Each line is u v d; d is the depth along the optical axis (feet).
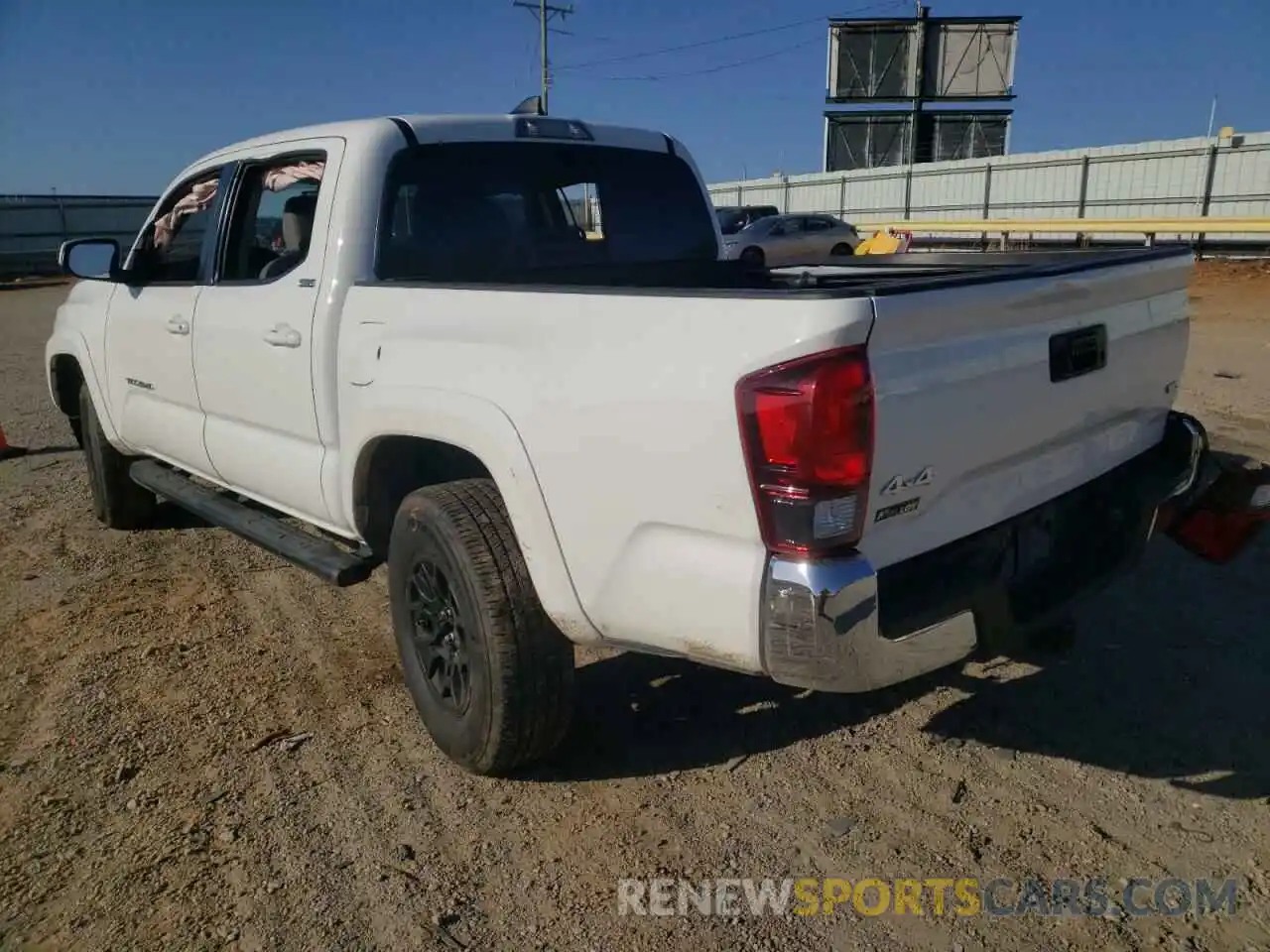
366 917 9.00
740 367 7.89
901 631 8.34
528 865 9.67
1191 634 14.02
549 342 9.36
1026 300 8.95
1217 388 29.53
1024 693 12.62
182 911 9.11
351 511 12.07
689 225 15.71
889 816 10.27
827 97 127.34
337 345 11.86
